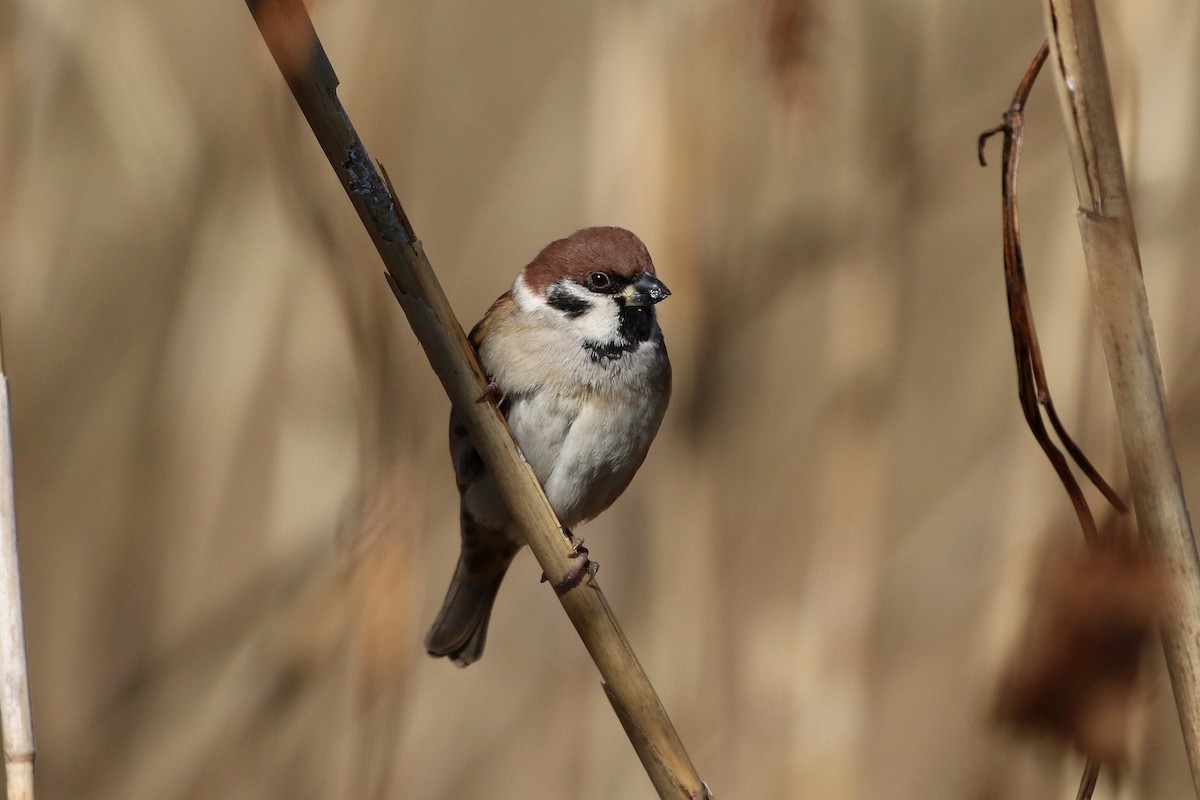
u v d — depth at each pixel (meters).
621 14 7.90
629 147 7.80
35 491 9.25
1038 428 4.18
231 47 8.74
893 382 8.02
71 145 8.76
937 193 8.13
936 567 8.72
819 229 7.94
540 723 9.16
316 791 7.74
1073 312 6.41
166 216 8.74
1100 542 3.57
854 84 7.93
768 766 7.83
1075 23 3.89
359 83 7.34
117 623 8.89
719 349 7.93
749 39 7.56
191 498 8.95
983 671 5.72
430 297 4.76
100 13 8.32
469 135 10.96
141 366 9.16
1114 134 3.91
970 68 8.75
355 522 7.11
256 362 8.71
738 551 8.75
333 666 7.87
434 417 9.29
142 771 8.25
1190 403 5.07
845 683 7.93
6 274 8.96
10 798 4.58
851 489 8.03
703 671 7.89
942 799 8.02
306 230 6.73
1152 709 5.01
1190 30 6.16
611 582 8.19
